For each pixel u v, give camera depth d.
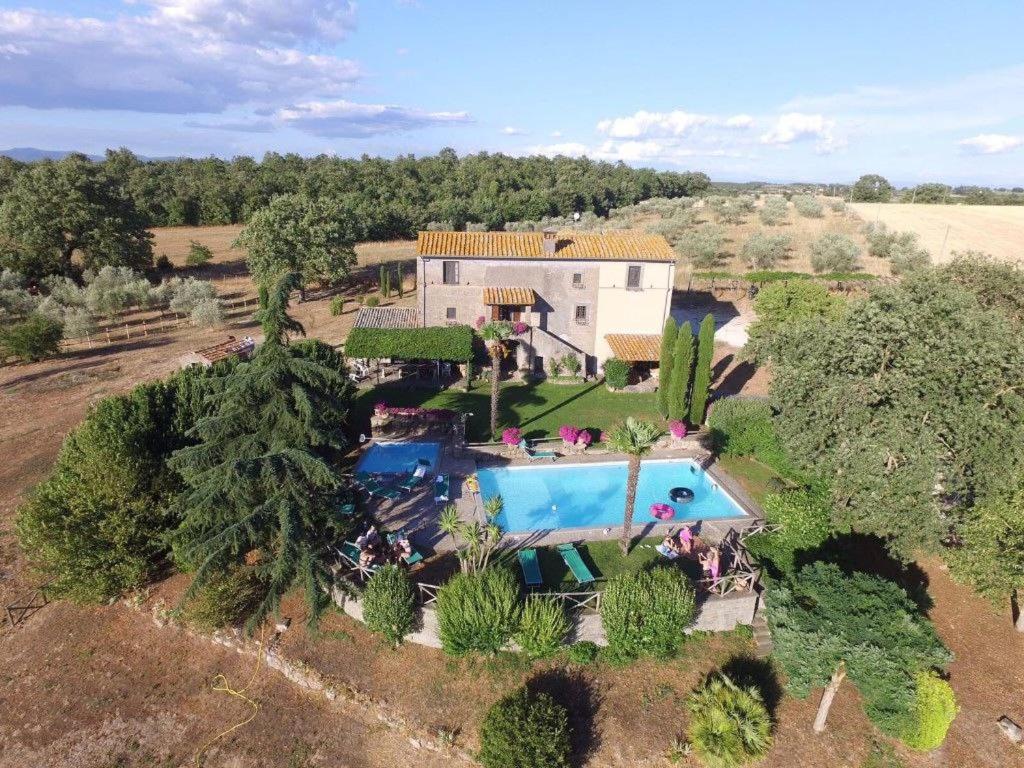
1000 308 27.11
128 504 21.42
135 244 69.19
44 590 21.44
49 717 17.67
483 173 136.62
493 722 15.93
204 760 16.42
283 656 19.03
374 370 41.69
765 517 25.72
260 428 20.25
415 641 19.41
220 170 136.75
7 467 29.52
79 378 40.62
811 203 109.62
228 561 17.98
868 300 23.31
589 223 107.38
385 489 26.23
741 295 63.62
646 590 18.70
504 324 31.27
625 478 29.53
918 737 16.39
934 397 19.97
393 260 83.62
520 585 20.48
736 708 16.52
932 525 20.16
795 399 23.12
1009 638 20.75
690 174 187.62
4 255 61.59
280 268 60.72
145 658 19.58
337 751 16.62
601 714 17.38
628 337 42.12
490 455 30.69
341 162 140.12
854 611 16.95
